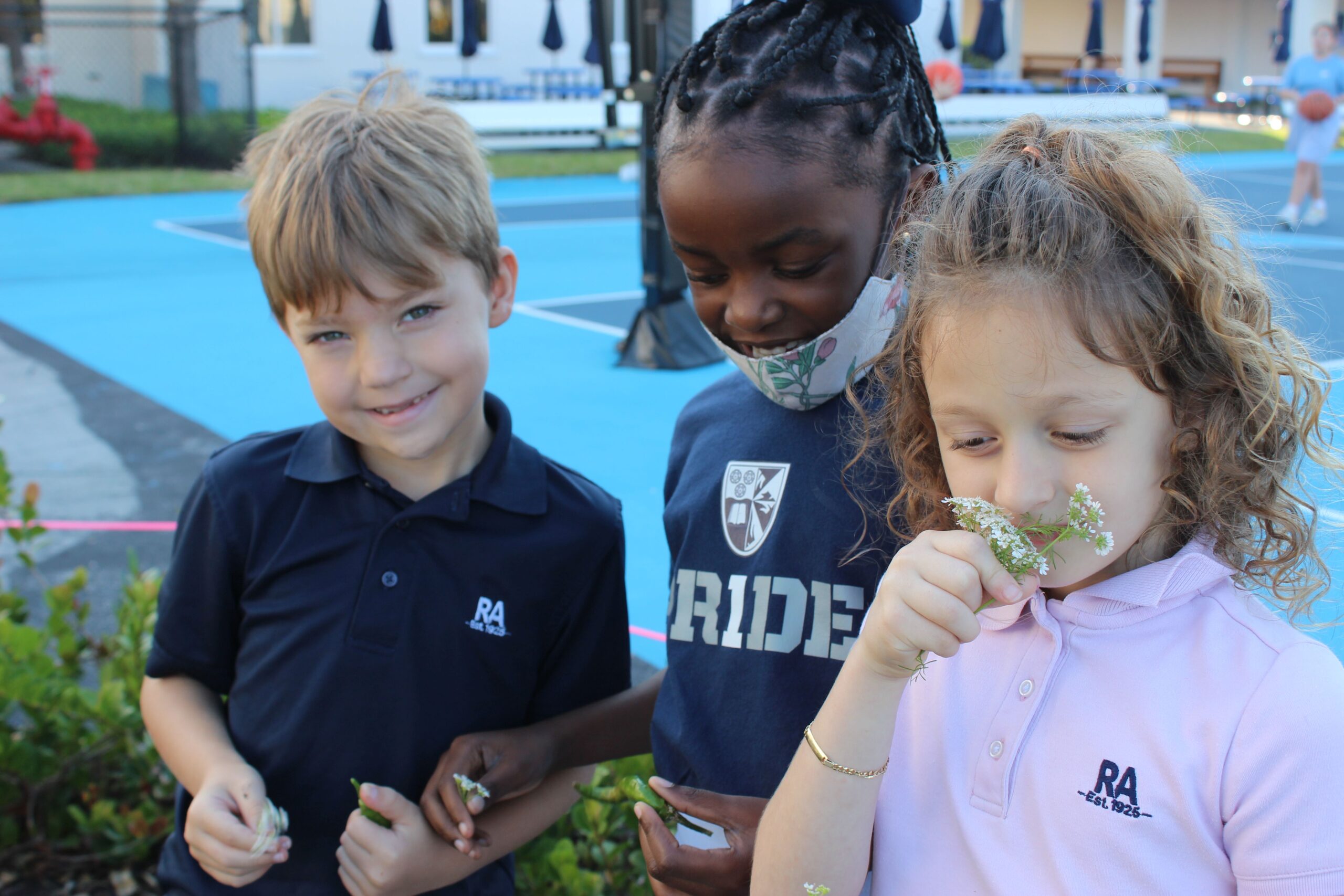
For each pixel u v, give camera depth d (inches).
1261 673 43.1
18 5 914.7
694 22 265.7
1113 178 43.6
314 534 69.6
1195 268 43.1
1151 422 43.0
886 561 55.5
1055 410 41.9
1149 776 44.0
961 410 43.7
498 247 70.7
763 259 52.6
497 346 313.0
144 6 991.6
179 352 307.0
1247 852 42.1
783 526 58.1
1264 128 1133.7
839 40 52.0
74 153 751.7
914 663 44.9
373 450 71.1
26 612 125.8
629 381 275.7
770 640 57.2
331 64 996.6
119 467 216.7
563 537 70.6
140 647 114.4
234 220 571.5
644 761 89.8
